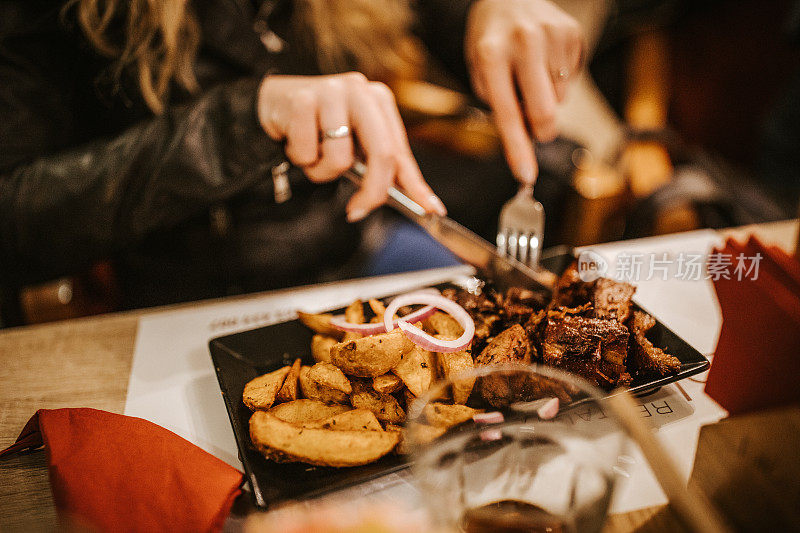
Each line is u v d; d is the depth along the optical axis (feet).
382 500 0.98
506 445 0.92
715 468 0.98
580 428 0.92
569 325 1.09
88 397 1.23
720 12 3.57
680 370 1.11
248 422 1.07
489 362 1.05
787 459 0.91
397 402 1.05
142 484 0.93
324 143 1.38
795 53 3.47
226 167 1.51
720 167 2.51
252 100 1.44
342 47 2.28
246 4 1.98
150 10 1.67
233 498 0.95
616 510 0.93
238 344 1.26
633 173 2.43
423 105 2.43
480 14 1.78
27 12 1.72
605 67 3.48
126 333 1.41
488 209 2.50
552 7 1.61
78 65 1.83
